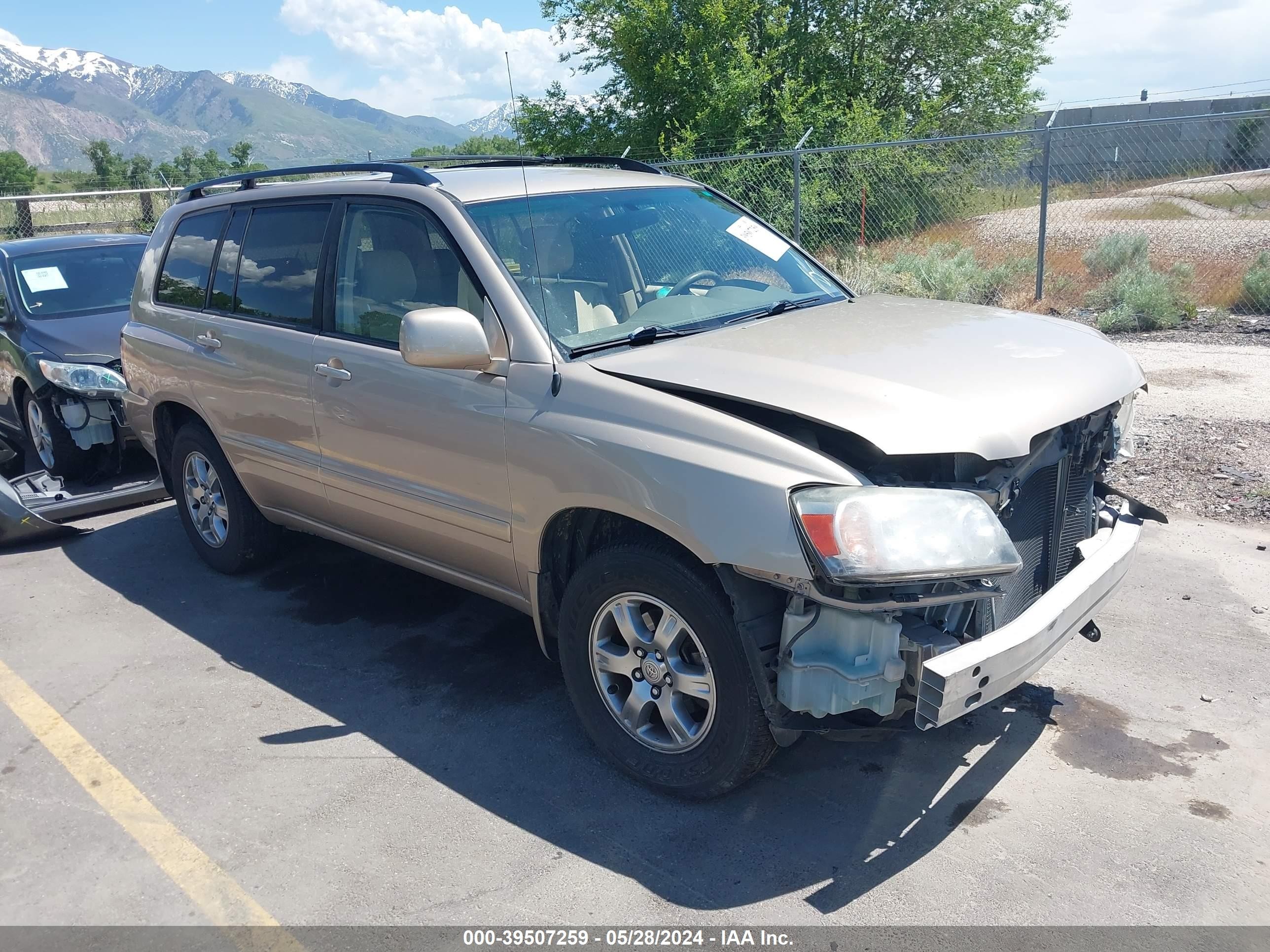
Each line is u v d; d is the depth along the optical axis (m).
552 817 3.17
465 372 3.50
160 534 6.11
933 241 13.94
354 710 3.90
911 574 2.54
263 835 3.14
